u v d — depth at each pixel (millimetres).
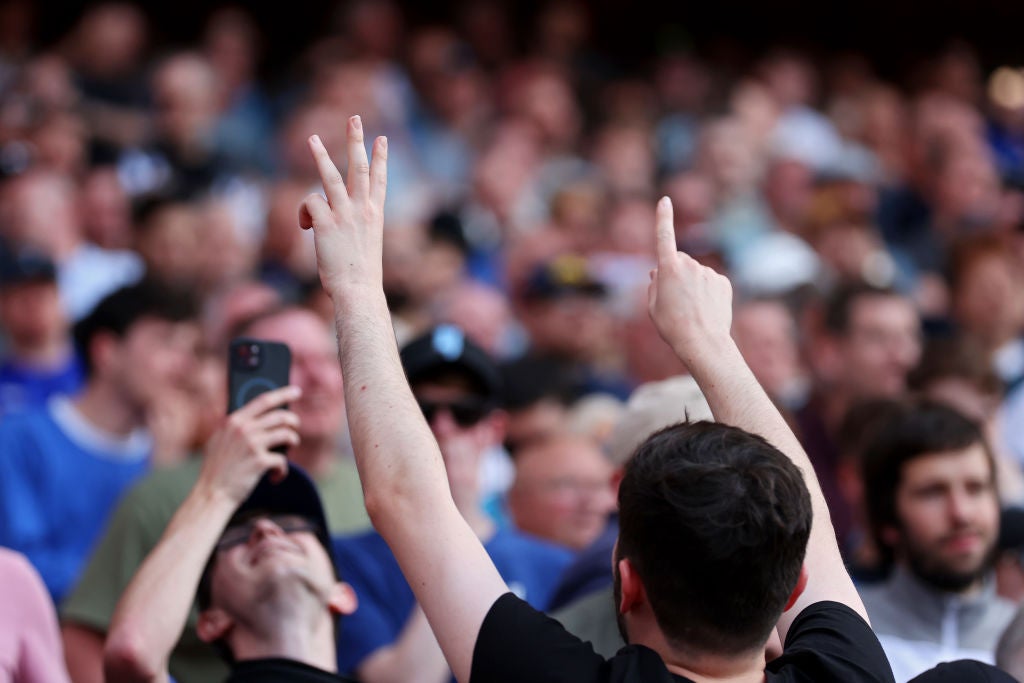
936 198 25594
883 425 9516
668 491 5445
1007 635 7633
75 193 20219
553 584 10031
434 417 9664
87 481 12312
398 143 26781
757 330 15141
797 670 5492
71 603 9508
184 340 12633
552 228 22531
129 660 7258
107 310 12547
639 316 15773
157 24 32219
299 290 15750
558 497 11648
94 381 12570
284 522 7887
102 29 26922
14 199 18141
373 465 5715
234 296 14703
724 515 5359
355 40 30000
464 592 5469
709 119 28281
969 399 12930
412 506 5613
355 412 5828
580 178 26766
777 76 32625
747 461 5512
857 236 21391
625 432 8758
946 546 9102
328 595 7777
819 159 29031
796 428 12609
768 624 5465
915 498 9164
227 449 7727
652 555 5461
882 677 5578
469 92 29016
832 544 6066
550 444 12008
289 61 32875
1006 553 10469
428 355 9664
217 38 28422
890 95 33281
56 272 15531
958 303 17594
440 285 19578
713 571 5359
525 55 33562
